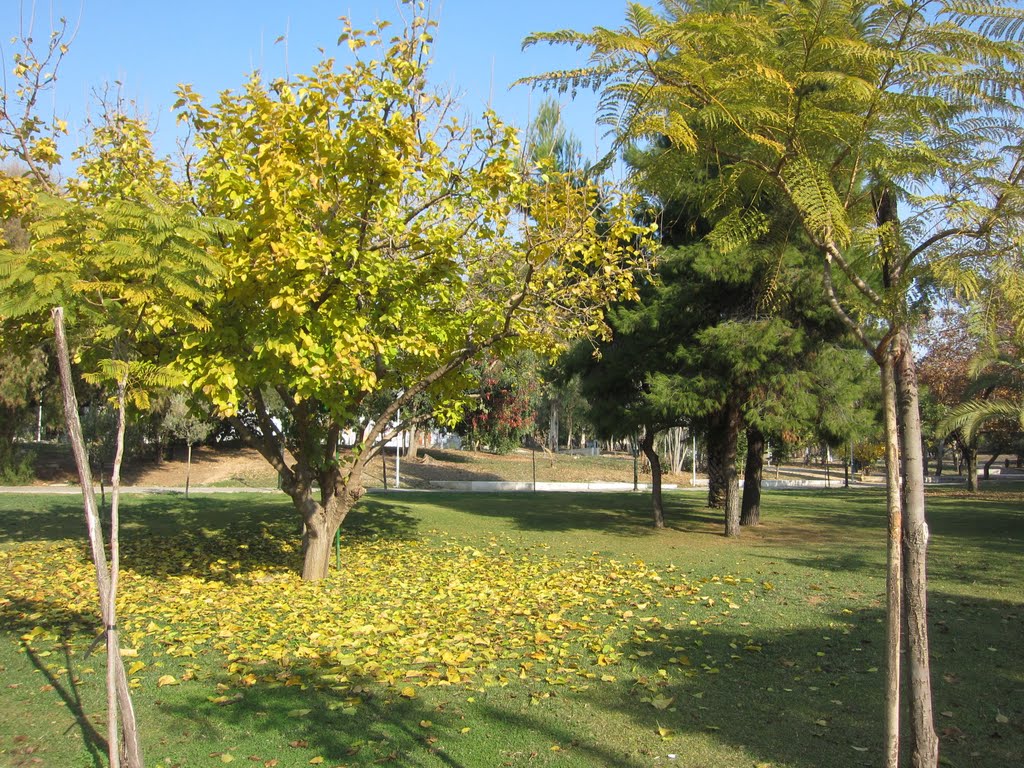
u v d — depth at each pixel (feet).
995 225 9.64
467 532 48.06
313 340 24.75
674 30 10.34
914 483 10.50
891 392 9.89
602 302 30.14
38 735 14.83
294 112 24.68
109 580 12.42
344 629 22.90
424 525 50.75
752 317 41.70
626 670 19.03
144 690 17.35
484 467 117.50
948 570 33.65
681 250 41.52
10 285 12.77
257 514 54.80
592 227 26.89
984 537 45.96
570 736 14.85
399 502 64.49
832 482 126.21
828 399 42.55
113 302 13.23
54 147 24.31
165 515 54.65
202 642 21.45
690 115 11.12
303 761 13.70
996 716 15.88
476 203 27.91
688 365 43.21
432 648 20.62
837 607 26.00
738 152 12.03
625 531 48.88
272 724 15.37
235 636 22.16
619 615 24.88
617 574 32.68
